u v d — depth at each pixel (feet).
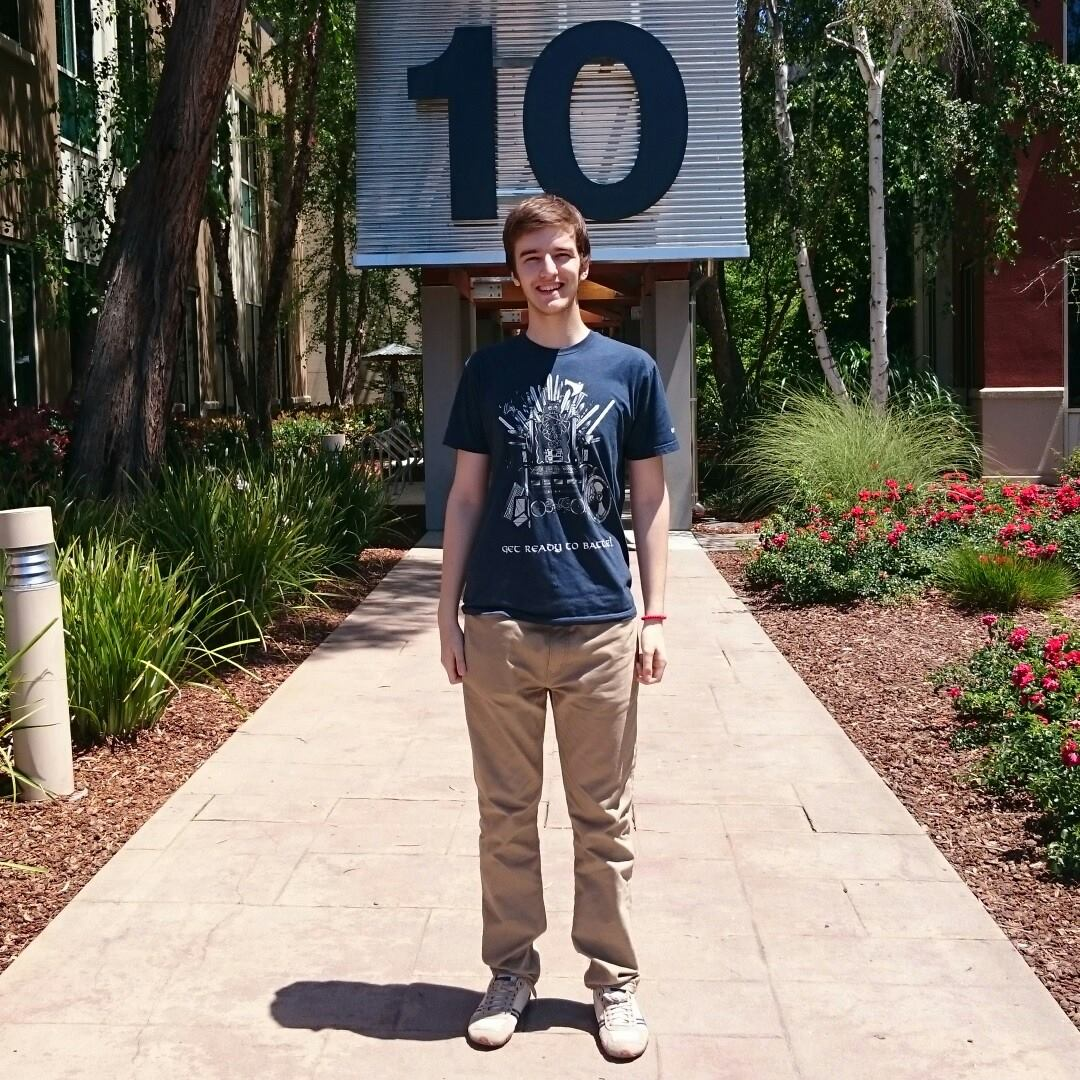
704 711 20.34
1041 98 48.80
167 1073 9.92
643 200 38.75
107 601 18.61
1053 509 32.99
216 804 15.97
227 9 30.30
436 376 41.65
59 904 13.14
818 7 48.88
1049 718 17.47
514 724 10.30
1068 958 11.80
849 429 38.99
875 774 17.11
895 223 61.57
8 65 45.98
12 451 30.76
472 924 12.51
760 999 11.01
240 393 56.13
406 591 31.96
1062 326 51.72
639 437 10.33
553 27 39.01
